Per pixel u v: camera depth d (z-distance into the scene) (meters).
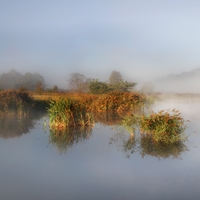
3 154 6.43
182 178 4.89
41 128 10.07
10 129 9.84
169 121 8.12
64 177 4.93
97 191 4.34
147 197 4.13
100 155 6.36
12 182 4.70
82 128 10.12
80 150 6.84
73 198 4.09
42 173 5.14
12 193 4.26
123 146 7.24
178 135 7.89
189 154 6.43
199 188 4.46
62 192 4.30
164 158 6.10
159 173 5.14
